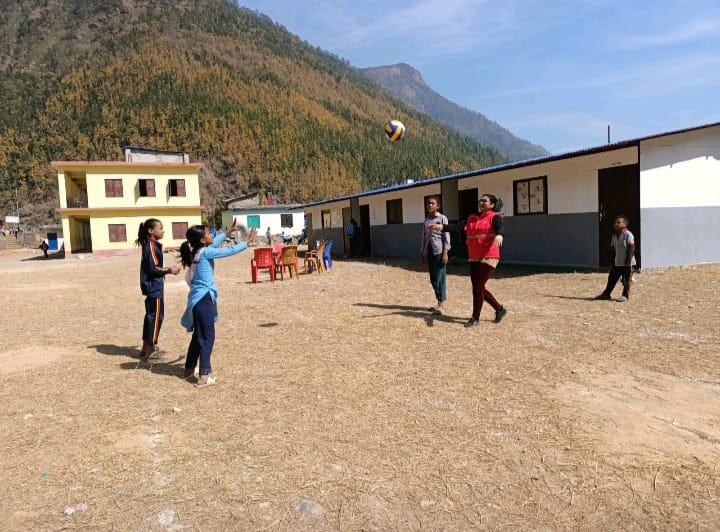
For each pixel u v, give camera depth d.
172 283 14.55
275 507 2.81
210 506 2.84
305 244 38.22
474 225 6.86
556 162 13.71
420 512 2.73
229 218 47.44
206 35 191.25
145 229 5.90
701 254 12.55
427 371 5.09
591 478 3.01
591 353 5.48
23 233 54.81
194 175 38.31
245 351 6.21
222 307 9.67
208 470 3.24
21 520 2.74
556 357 5.38
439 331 6.77
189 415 4.20
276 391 4.71
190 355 5.17
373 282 12.73
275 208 46.53
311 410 4.20
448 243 7.77
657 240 11.91
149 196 37.25
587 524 2.59
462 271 14.12
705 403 4.04
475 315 6.95
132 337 7.51
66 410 4.41
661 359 5.18
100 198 36.03
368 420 3.95
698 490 2.84
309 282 13.25
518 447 3.41
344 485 3.01
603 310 7.76
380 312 8.36
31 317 9.52
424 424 3.83
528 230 14.79
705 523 2.57
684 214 12.26
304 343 6.50
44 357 6.34
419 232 19.50
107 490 3.04
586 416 3.86
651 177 11.77
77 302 11.51
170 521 2.70
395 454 3.38
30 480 3.18
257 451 3.49
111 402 4.58
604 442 3.44
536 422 3.79
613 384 4.52
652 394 4.26
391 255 21.48
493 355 5.55
